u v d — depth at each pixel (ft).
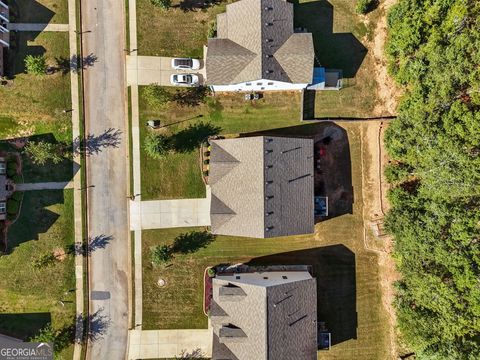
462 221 124.26
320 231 149.89
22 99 146.30
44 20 145.89
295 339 132.98
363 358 149.69
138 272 149.28
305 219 138.41
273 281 135.74
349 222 149.89
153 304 149.38
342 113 148.87
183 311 149.38
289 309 132.36
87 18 146.72
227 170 138.41
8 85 146.10
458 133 119.96
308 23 147.95
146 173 148.66
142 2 146.72
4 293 147.54
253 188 133.69
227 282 136.87
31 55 145.69
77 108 147.13
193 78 146.10
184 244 149.28
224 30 138.72
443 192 126.41
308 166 139.13
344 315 150.41
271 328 128.98
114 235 149.18
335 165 149.28
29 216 147.43
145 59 147.54
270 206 133.18
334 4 147.54
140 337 149.59
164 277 149.38
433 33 129.08
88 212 148.56
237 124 148.87
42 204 147.54
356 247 149.89
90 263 149.07
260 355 129.18
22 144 146.51
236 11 136.36
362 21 148.05
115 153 148.56
